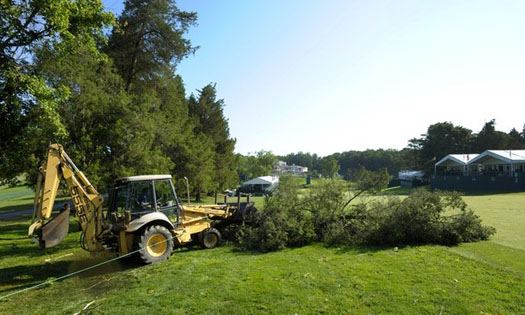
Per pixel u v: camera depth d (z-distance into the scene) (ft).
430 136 183.32
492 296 14.82
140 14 58.95
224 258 24.07
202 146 79.30
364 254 23.58
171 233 25.80
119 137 38.50
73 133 36.68
